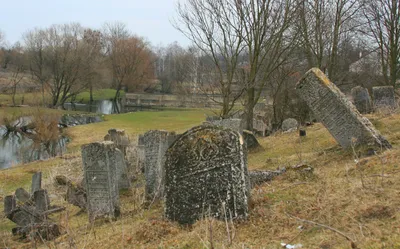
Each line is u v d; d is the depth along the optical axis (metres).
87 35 70.81
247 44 17.69
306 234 4.75
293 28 19.20
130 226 6.75
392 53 25.70
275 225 5.23
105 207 8.02
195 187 5.92
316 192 6.10
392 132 10.31
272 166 10.56
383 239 4.09
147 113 49.84
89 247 6.03
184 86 35.12
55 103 51.44
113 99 68.75
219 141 5.82
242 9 17.09
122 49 65.19
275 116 23.39
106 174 7.97
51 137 27.44
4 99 49.69
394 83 25.78
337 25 21.88
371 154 7.89
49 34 51.38
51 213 9.68
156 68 89.38
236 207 5.65
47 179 15.65
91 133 32.97
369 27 27.28
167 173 6.15
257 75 18.44
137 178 12.60
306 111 22.50
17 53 58.56
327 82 8.80
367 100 16.88
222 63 19.94
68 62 50.91
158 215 7.05
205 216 5.64
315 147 11.96
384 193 5.29
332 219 4.96
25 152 26.61
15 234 8.23
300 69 24.17
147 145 9.67
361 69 33.22
